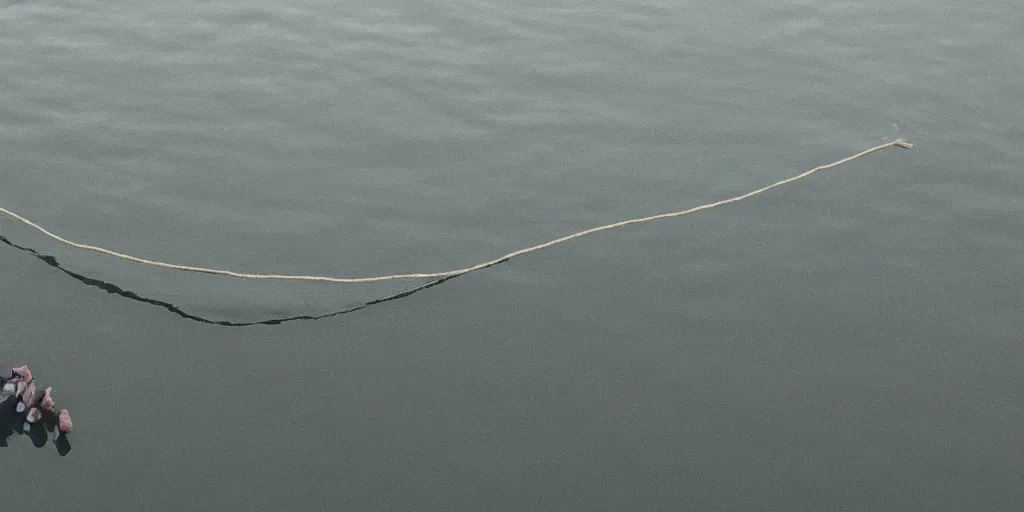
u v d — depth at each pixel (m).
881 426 25.84
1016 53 40.94
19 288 28.56
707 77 39.00
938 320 28.92
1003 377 27.34
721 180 34.03
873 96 38.31
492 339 27.72
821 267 30.58
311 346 27.30
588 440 25.08
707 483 24.23
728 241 31.44
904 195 33.56
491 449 24.72
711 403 26.20
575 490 23.91
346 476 23.88
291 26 40.69
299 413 25.31
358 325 28.02
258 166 33.81
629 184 33.66
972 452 25.33
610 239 31.38
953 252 31.36
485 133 35.62
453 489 23.75
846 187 33.88
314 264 30.14
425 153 34.62
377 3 42.38
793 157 35.19
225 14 41.25
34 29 40.00
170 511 22.95
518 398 26.05
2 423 24.70
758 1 43.75
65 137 34.66
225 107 36.34
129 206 32.00
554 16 42.16
